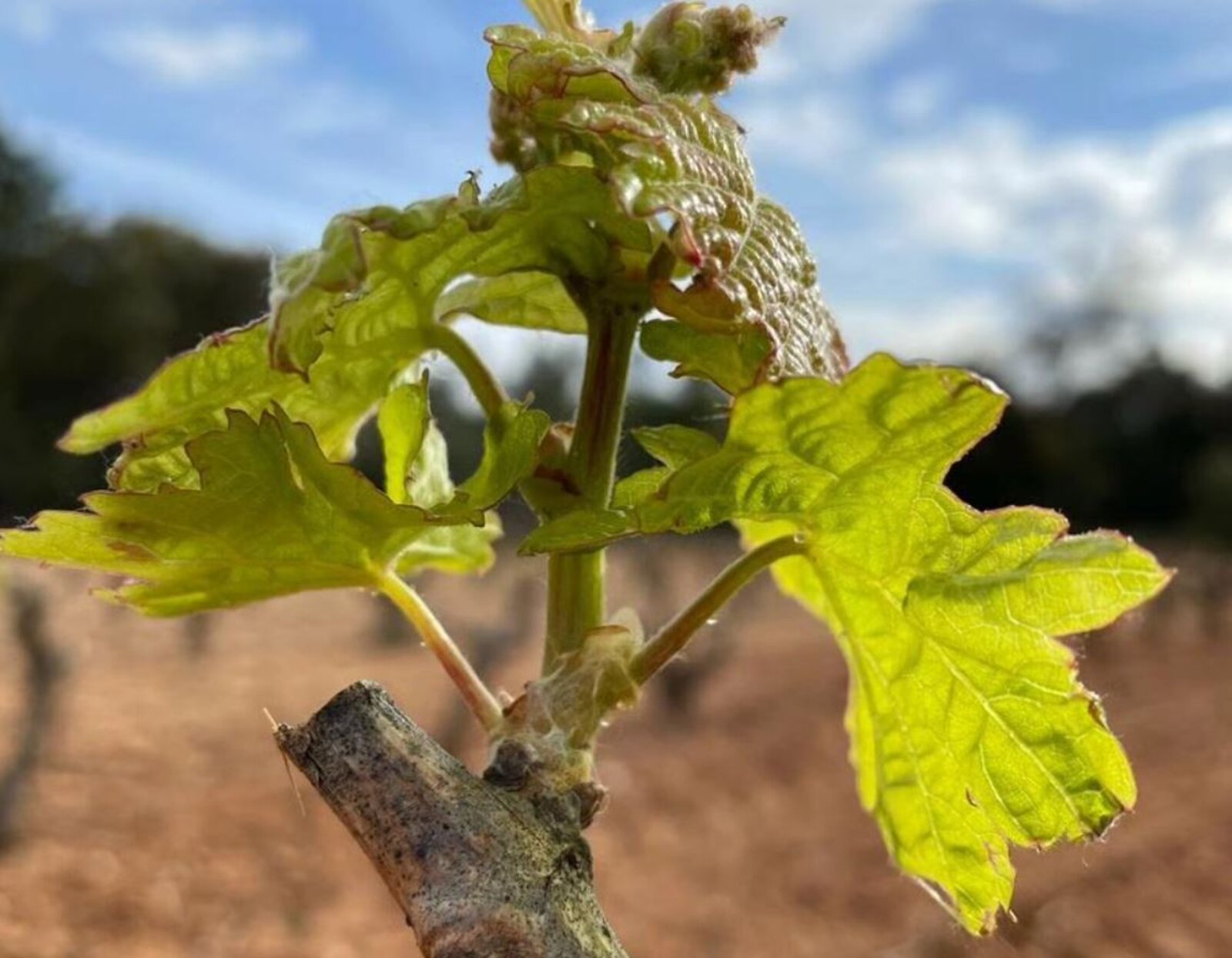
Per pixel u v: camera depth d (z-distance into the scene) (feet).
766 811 3.64
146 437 0.42
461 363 0.42
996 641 0.40
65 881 2.58
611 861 3.17
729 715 4.78
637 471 0.45
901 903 2.91
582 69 0.36
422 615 0.41
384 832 0.32
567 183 0.36
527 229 0.38
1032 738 0.41
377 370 0.44
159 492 0.37
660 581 6.33
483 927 0.31
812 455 0.36
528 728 0.37
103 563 0.40
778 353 0.36
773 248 0.38
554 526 0.36
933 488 0.37
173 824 2.99
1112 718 4.84
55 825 2.91
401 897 0.32
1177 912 2.80
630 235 0.38
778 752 4.25
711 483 0.37
